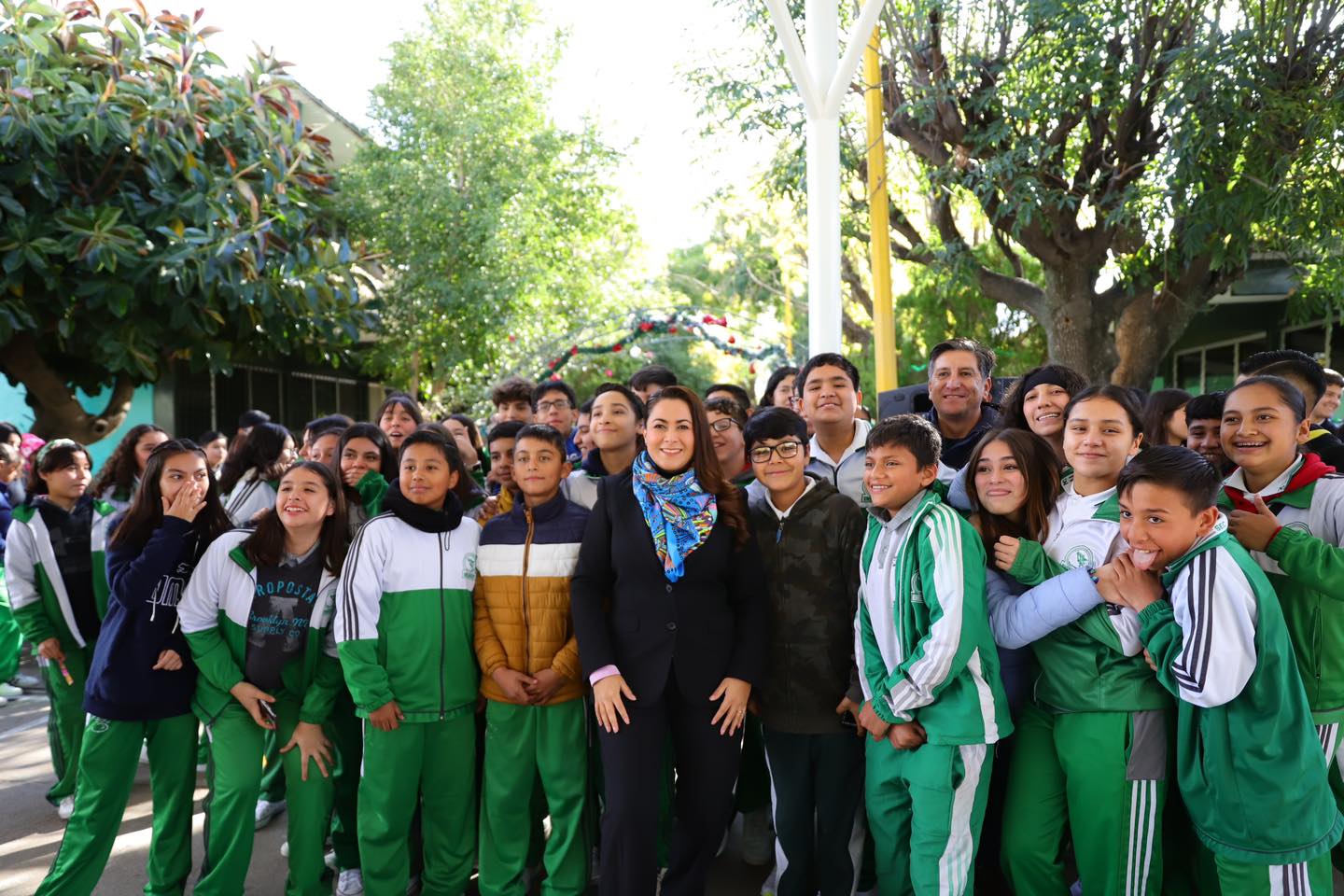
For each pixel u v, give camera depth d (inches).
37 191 266.8
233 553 122.6
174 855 124.2
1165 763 102.5
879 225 304.0
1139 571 97.9
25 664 276.1
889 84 358.9
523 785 123.6
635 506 118.6
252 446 172.7
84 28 279.1
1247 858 94.0
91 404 435.2
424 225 479.2
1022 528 114.7
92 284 264.8
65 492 161.3
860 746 119.3
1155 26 315.3
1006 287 377.7
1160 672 97.8
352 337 338.3
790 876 121.4
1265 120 280.8
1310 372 125.2
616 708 114.0
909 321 490.6
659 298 640.4
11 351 289.4
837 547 119.6
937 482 120.4
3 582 219.3
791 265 585.3
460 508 130.0
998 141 320.2
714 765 115.9
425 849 127.2
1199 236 296.5
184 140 286.4
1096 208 332.2
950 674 102.7
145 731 123.8
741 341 426.3
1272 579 111.2
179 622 121.1
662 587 115.4
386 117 500.4
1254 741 93.3
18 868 146.3
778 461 118.9
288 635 122.6
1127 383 366.3
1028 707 111.4
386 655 121.6
